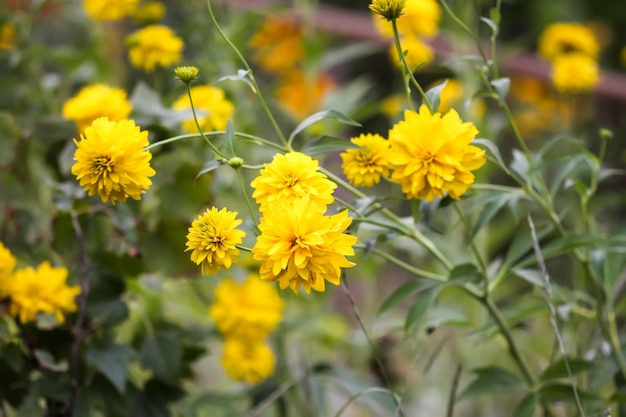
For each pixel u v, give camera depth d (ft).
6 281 5.56
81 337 5.73
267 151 6.83
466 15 7.73
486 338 5.85
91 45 7.16
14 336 5.72
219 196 6.60
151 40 6.51
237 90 6.87
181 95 6.44
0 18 6.82
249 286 6.26
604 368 5.84
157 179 6.05
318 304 7.00
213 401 6.27
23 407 5.72
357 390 6.22
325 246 4.75
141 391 5.97
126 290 5.94
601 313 5.85
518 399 7.53
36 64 6.91
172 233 6.03
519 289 7.45
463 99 7.71
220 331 6.32
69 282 5.92
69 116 5.91
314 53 7.94
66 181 6.09
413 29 6.70
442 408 7.43
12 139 6.19
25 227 6.20
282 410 6.39
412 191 5.02
